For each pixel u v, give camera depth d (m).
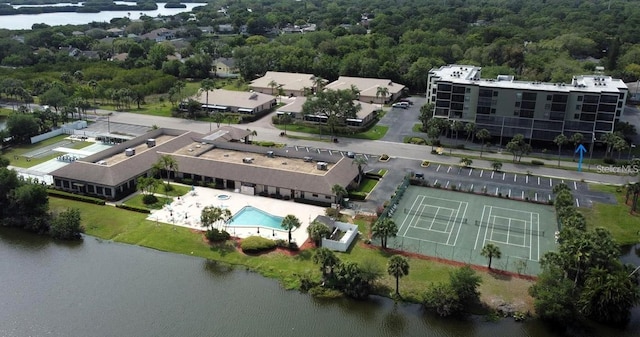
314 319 88.19
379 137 184.25
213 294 94.56
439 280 96.69
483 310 89.19
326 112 191.00
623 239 114.25
